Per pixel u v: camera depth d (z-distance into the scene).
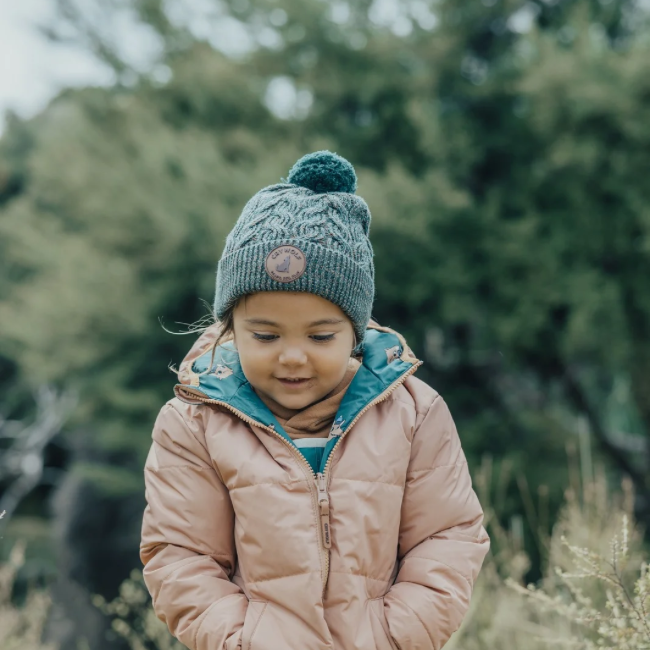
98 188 10.40
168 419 1.63
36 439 16.17
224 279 1.64
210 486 1.57
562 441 9.62
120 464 11.85
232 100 10.73
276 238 1.56
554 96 8.61
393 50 10.02
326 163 1.73
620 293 8.70
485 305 9.12
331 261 1.57
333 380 1.60
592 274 8.55
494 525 3.29
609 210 8.89
